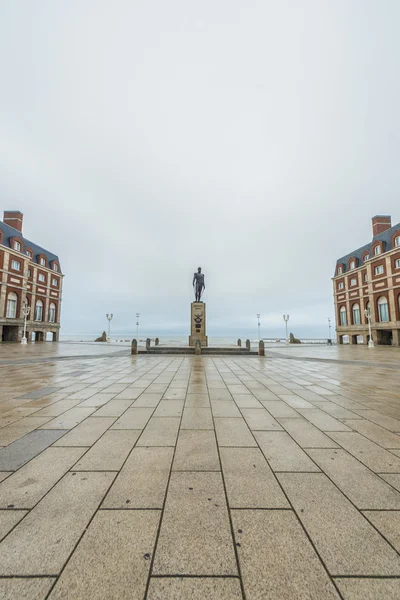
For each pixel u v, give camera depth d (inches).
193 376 398.0
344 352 970.1
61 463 131.2
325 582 69.5
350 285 1749.5
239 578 70.4
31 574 70.7
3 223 1600.6
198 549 79.1
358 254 1734.7
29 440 159.3
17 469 125.0
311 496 106.3
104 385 326.0
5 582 68.6
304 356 789.9
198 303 1048.2
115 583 68.5
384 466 131.5
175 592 66.4
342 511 97.2
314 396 276.4
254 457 139.7
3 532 85.0
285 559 76.1
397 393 291.0
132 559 75.5
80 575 70.6
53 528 87.0
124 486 111.5
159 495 105.6
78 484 112.7
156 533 85.2
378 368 508.7
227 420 198.5
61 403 242.5
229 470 126.0
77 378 374.0
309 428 183.5
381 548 80.4
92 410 221.3
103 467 127.6
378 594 66.9
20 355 729.0
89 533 84.9
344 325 1793.8
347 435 171.5
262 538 83.7
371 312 1521.9
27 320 1715.1
